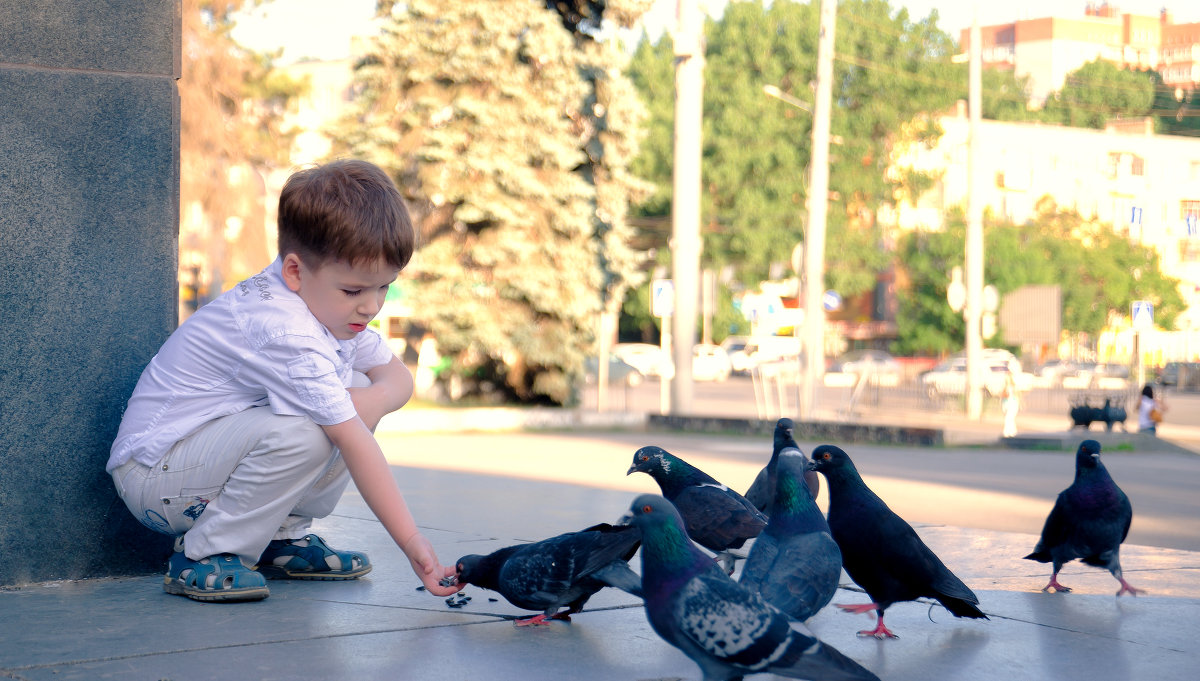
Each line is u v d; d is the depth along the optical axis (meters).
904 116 60.28
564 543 3.81
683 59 21.75
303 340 3.89
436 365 25.03
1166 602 4.67
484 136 22.66
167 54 4.75
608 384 41.53
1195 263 74.62
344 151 24.03
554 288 22.64
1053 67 111.69
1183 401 42.84
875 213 60.09
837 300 49.56
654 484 10.71
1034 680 3.38
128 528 4.58
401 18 23.22
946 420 27.77
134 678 3.11
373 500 3.92
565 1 23.88
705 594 2.88
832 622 4.25
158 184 4.72
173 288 4.75
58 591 4.29
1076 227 62.97
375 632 3.72
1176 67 117.12
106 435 4.54
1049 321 32.59
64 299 4.48
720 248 57.91
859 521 3.95
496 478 10.46
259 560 4.46
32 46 4.46
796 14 59.22
